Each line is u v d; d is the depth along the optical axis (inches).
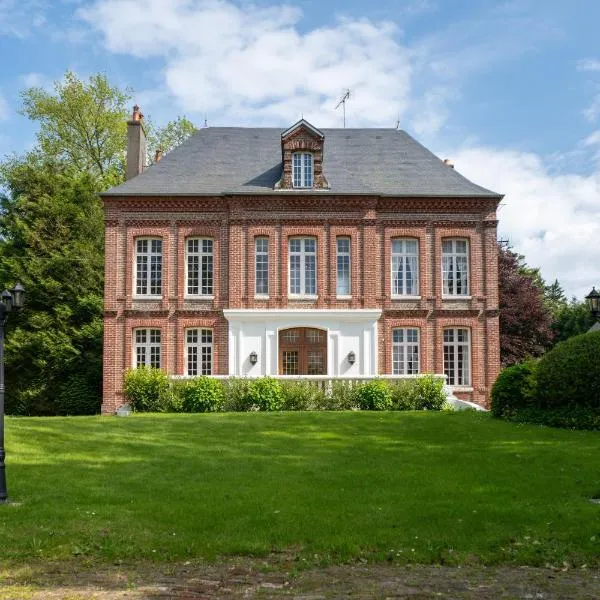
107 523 354.6
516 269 1728.6
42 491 423.2
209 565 303.6
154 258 1158.3
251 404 935.7
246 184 1170.6
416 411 844.6
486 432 658.2
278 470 491.8
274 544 327.3
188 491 423.5
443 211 1171.3
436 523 352.8
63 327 1402.6
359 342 1133.1
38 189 1491.1
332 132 1317.7
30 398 1373.0
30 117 1737.2
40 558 308.7
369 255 1147.3
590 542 323.9
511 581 285.0
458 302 1162.0
